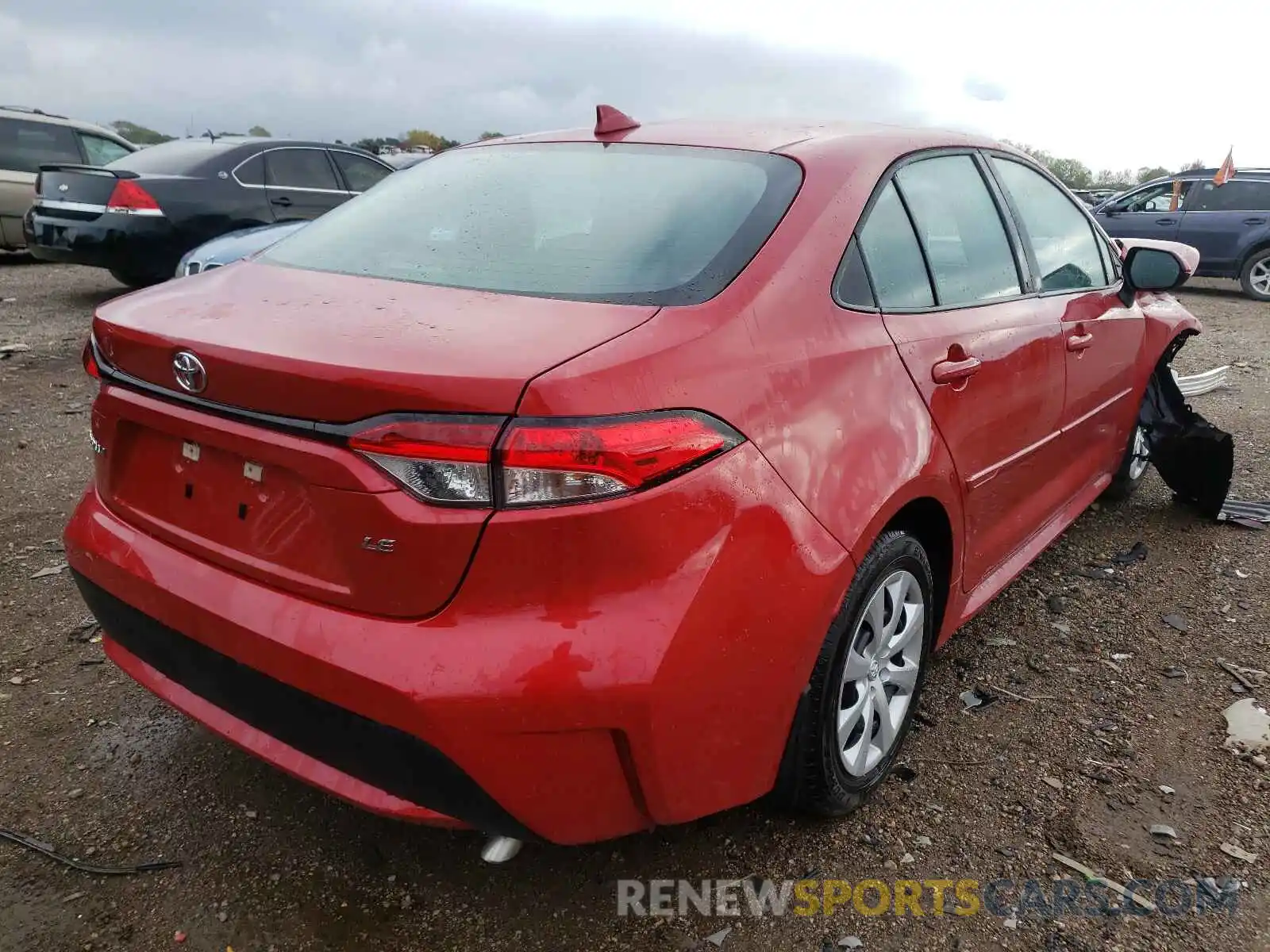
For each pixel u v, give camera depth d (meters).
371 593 1.65
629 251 2.04
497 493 1.55
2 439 4.94
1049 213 3.33
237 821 2.28
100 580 2.07
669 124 2.68
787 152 2.34
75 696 2.74
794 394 1.90
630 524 1.60
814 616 1.90
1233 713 2.73
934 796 2.40
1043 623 3.29
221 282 2.17
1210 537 4.00
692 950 1.94
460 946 1.94
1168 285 3.56
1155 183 13.09
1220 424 5.64
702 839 2.24
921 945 1.95
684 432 1.66
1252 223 12.05
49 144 10.94
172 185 8.05
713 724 1.76
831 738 2.10
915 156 2.60
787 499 1.84
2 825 2.23
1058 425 3.15
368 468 1.60
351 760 1.71
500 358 1.60
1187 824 2.29
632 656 1.61
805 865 2.17
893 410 2.16
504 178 2.47
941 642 2.66
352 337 1.71
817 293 2.06
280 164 8.69
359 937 1.96
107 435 2.09
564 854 2.20
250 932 1.96
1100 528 4.11
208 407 1.80
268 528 1.79
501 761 1.61
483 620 1.60
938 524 2.47
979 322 2.60
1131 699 2.83
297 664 1.70
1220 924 2.00
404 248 2.24
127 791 2.36
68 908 2.00
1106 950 1.94
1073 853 2.20
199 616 1.84
